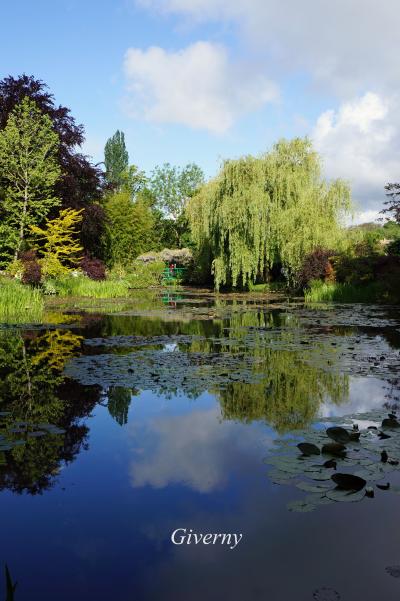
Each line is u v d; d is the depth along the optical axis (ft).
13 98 67.77
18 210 61.57
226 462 9.64
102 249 94.17
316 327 31.83
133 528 7.25
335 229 60.18
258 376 17.20
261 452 10.11
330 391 15.10
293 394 14.80
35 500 8.18
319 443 10.43
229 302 53.93
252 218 63.41
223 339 26.53
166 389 15.57
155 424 12.13
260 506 7.82
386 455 9.37
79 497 8.27
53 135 61.62
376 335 27.73
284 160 67.41
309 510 7.57
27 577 6.16
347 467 9.11
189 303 52.90
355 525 7.20
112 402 14.16
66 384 16.25
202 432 11.48
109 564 6.39
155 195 152.35
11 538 7.04
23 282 52.13
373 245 59.31
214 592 5.79
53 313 41.86
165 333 29.14
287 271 64.39
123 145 188.96
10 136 59.41
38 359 20.62
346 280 56.59
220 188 67.92
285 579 6.01
